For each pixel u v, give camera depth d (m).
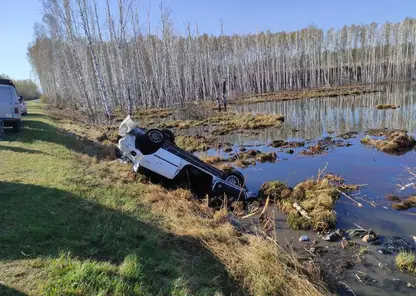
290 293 4.48
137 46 38.66
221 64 49.53
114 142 15.78
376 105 30.05
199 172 8.96
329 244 6.29
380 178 10.06
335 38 69.38
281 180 10.41
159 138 8.76
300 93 52.69
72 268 3.79
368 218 7.37
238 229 6.98
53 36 35.38
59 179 7.78
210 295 4.09
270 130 21.33
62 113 31.05
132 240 5.20
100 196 7.21
